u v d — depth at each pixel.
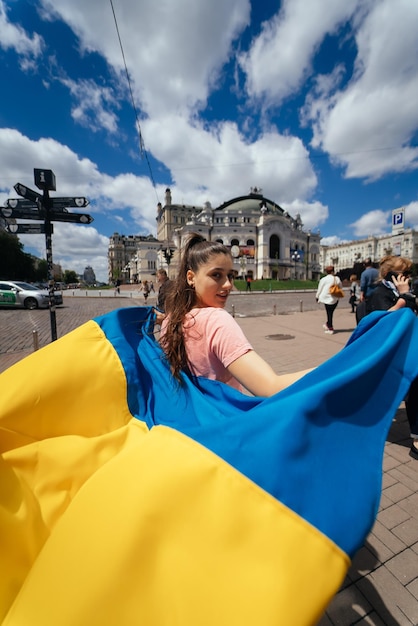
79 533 0.69
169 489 0.70
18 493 0.86
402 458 2.68
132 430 1.05
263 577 0.63
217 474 0.70
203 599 0.63
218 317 1.14
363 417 0.85
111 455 0.98
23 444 0.96
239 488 0.69
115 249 120.31
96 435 1.06
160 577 0.64
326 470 0.73
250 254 71.25
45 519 0.86
